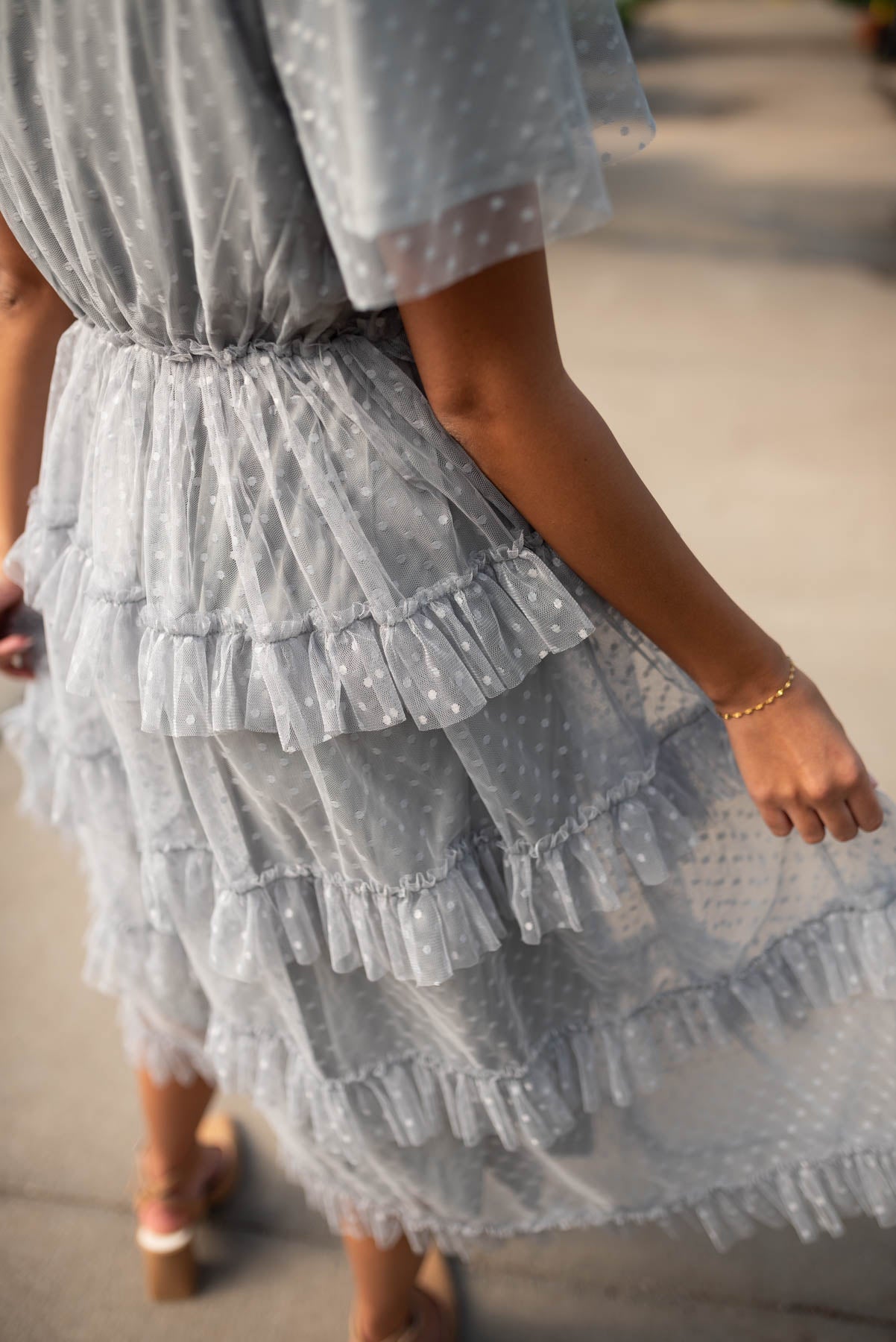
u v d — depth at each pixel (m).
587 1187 1.27
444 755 0.97
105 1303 1.55
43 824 1.42
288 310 0.84
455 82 0.68
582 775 1.03
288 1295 1.54
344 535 0.87
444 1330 1.45
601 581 0.91
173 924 1.14
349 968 1.05
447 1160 1.21
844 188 7.12
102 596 0.96
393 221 0.69
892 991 1.12
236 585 0.91
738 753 1.02
